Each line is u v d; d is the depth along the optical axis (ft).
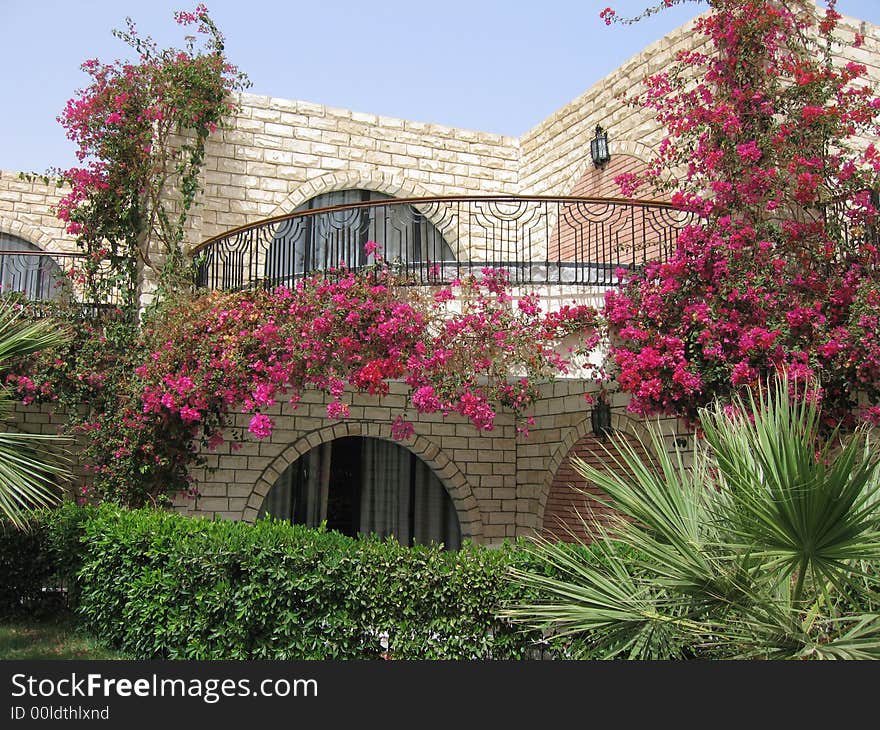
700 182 24.73
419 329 24.04
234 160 35.81
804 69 24.04
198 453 28.60
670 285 22.13
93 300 30.89
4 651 20.12
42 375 27.84
